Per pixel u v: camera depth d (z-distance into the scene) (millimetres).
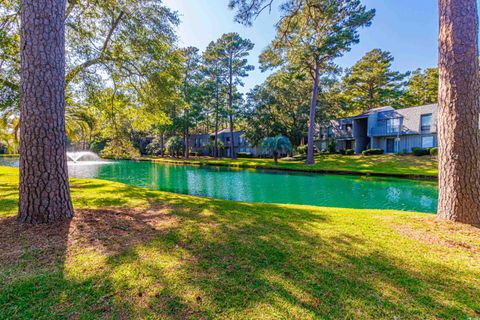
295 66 17516
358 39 15211
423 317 1549
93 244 2537
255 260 2287
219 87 28547
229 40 26312
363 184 11555
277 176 14789
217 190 10773
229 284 1871
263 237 2904
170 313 1539
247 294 1751
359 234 3059
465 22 3342
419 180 11844
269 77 24031
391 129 21531
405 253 2490
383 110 22766
